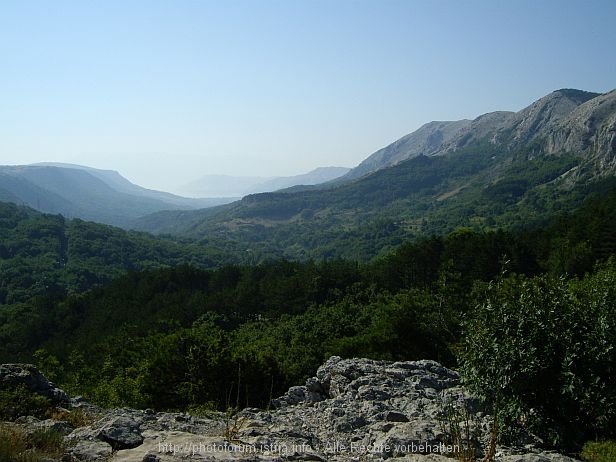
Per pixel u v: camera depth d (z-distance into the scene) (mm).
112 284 97375
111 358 46625
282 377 23844
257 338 60406
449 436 9875
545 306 10828
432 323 36625
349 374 16969
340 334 52594
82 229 174500
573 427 10211
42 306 91375
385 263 81875
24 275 123500
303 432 10773
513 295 11352
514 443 10336
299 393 17172
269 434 10164
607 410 9812
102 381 37188
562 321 10562
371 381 15648
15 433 7699
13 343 77875
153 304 82375
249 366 22094
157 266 160500
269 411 14031
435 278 72125
